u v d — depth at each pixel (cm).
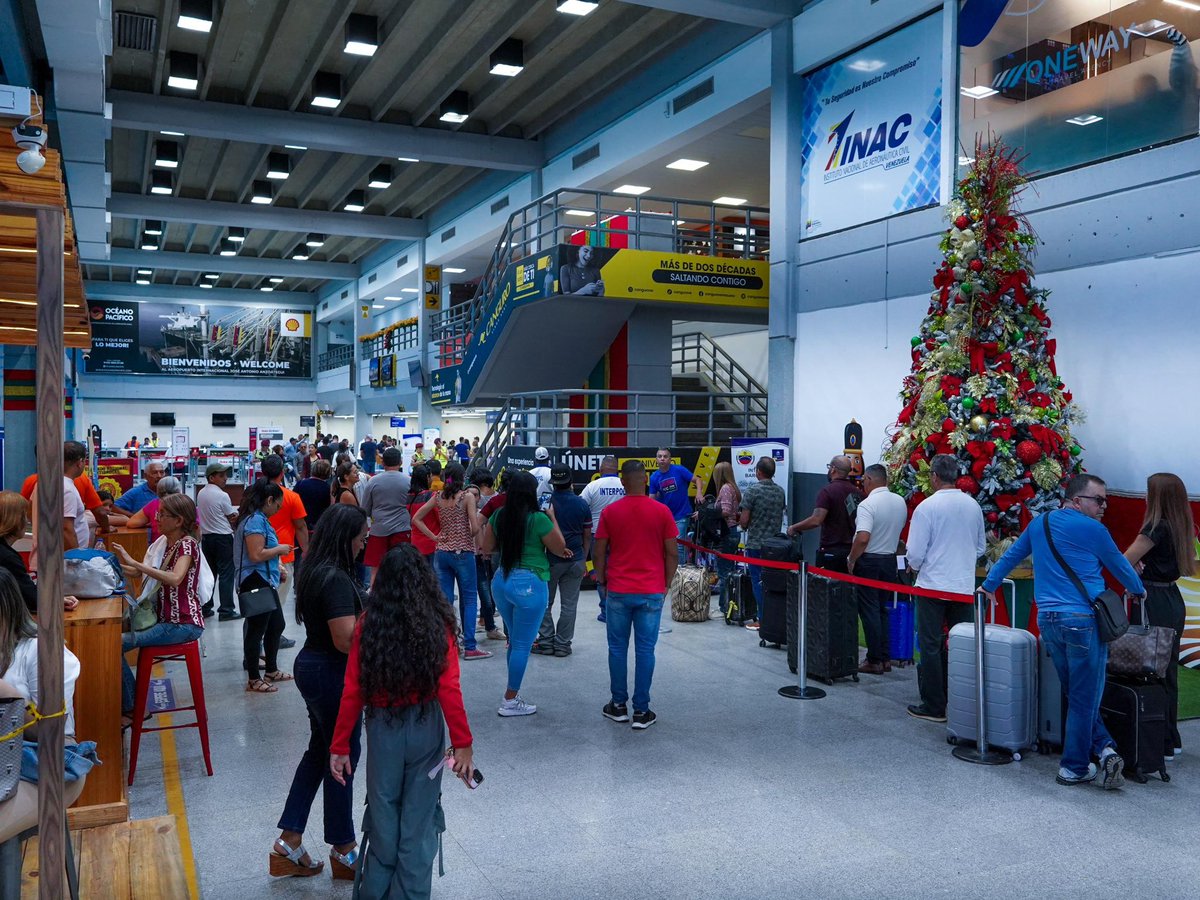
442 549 769
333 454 2086
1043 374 739
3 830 286
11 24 809
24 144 256
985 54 904
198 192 2442
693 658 771
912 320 988
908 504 772
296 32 1477
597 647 816
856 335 1067
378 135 1814
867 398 1052
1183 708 622
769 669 734
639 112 1619
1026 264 756
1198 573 714
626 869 386
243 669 728
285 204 2545
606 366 1476
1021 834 421
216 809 452
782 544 798
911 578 767
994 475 707
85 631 424
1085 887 370
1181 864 391
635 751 538
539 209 1398
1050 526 491
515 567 601
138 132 1952
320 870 384
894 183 1015
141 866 376
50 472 268
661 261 1322
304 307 4209
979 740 524
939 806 455
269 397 4225
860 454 1031
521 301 1340
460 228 2422
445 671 318
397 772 315
